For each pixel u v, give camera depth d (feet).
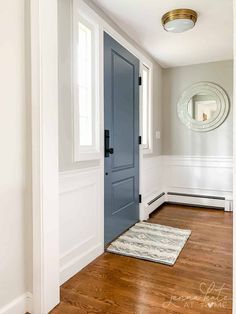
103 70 7.50
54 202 5.00
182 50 10.85
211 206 12.56
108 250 7.70
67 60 5.99
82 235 6.69
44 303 4.79
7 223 4.49
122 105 8.82
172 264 6.80
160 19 8.08
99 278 6.13
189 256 7.30
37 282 4.77
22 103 4.69
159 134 13.15
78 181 6.50
